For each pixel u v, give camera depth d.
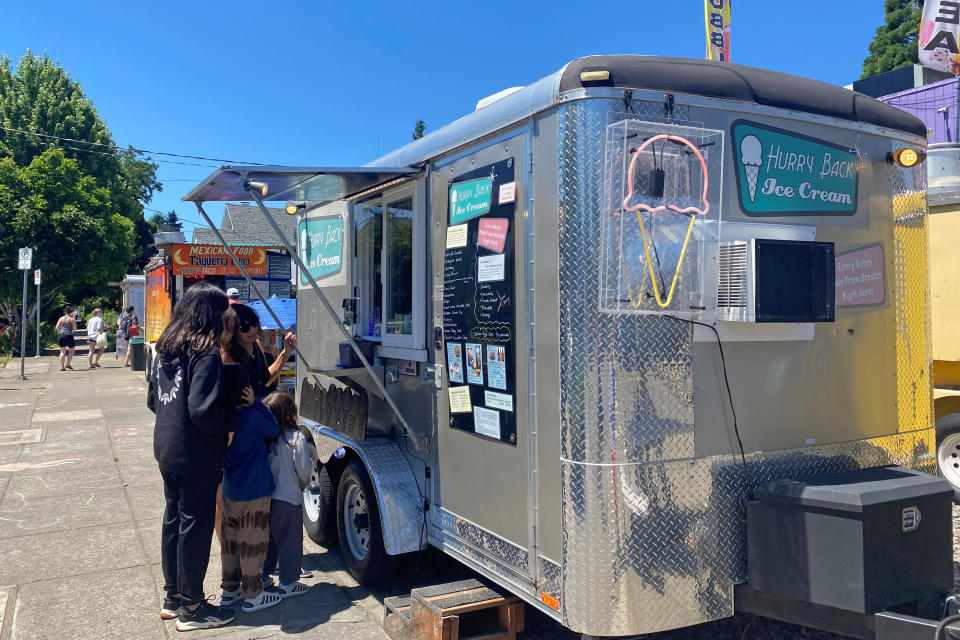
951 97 14.16
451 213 3.62
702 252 2.87
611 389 2.71
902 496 2.68
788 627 3.74
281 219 20.81
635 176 2.75
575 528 2.75
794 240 3.04
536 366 2.98
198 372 3.58
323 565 4.88
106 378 15.73
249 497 3.95
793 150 3.13
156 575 4.62
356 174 3.86
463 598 3.40
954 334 5.93
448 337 3.65
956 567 4.42
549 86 2.90
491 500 3.30
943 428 5.95
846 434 3.24
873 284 3.36
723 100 2.96
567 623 2.78
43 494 6.45
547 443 2.91
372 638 3.78
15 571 4.67
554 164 2.87
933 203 6.08
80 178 23.12
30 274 21.55
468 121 3.49
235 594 4.16
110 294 32.25
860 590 2.56
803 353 3.12
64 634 3.79
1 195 21.03
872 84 17.62
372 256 4.54
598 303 2.72
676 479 2.80
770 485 2.87
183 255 13.41
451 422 3.63
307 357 5.73
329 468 5.05
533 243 2.99
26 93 26.88
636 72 2.81
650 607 2.74
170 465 3.64
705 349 2.88
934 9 10.02
